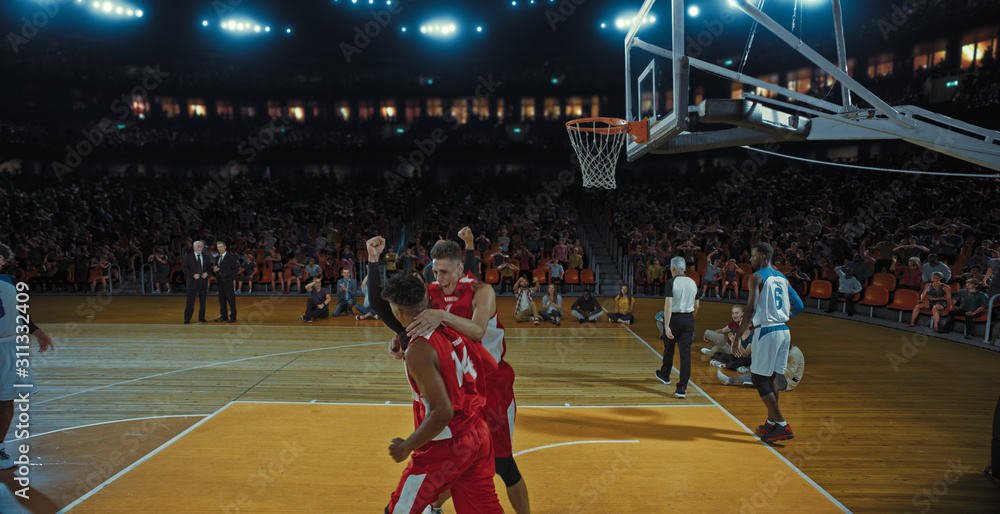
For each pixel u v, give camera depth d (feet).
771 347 15.71
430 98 107.65
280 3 102.42
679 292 20.27
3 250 13.98
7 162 88.94
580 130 21.79
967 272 36.01
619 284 56.85
